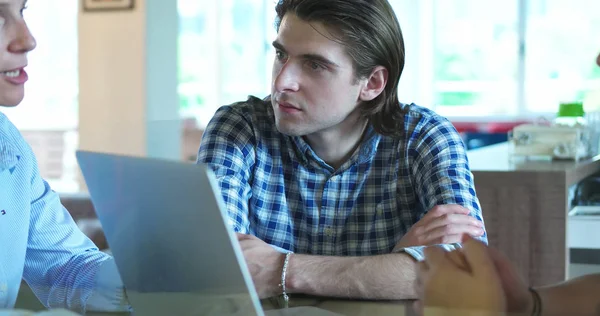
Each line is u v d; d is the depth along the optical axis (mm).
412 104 1761
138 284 1123
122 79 5391
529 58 7965
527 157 2672
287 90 1533
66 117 7547
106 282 1238
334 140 1646
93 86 5445
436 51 8156
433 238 1464
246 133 1704
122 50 5387
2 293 1293
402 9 8109
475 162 2600
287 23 1522
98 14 5441
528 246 2297
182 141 4469
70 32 7758
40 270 1438
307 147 1652
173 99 5527
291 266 1325
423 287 1061
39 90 7652
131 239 1088
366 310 1193
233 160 1674
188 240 973
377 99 1626
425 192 1640
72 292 1262
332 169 1670
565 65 7879
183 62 8859
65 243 1464
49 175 4480
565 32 7848
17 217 1399
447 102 8188
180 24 8797
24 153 1471
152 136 4910
